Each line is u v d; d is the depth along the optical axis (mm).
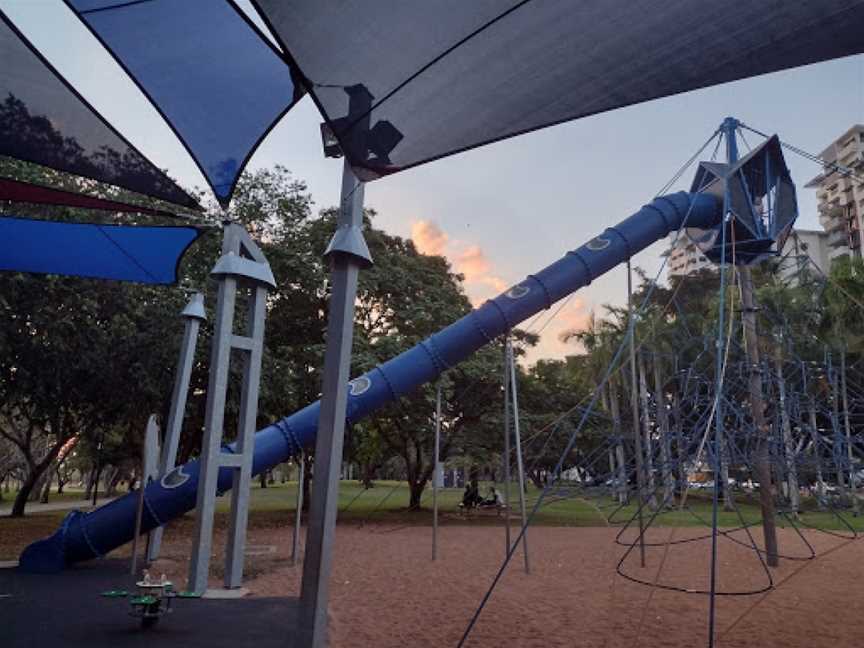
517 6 3559
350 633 7438
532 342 28844
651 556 14430
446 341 12898
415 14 3637
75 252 10250
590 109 4395
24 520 23547
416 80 4137
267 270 10516
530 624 7949
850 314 26656
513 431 26422
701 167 13969
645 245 13312
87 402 21156
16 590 9664
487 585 10750
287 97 6422
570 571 12305
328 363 5242
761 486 13141
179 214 9367
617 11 3529
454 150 4734
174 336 19500
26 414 23406
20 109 7309
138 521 11266
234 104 6750
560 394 30781
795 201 13523
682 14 3465
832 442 15648
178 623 7688
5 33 6379
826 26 3410
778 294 27375
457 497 45719
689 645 7020
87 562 12328
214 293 20453
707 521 24391
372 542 17375
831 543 16672
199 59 6250
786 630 7703
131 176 8219
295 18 3697
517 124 4551
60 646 6637
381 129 4441
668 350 28703
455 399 26078
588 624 7961
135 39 6156
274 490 60094
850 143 79312
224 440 26094
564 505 34875
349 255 5379
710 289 34906
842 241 77062
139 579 10641
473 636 7352
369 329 26047
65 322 17141
